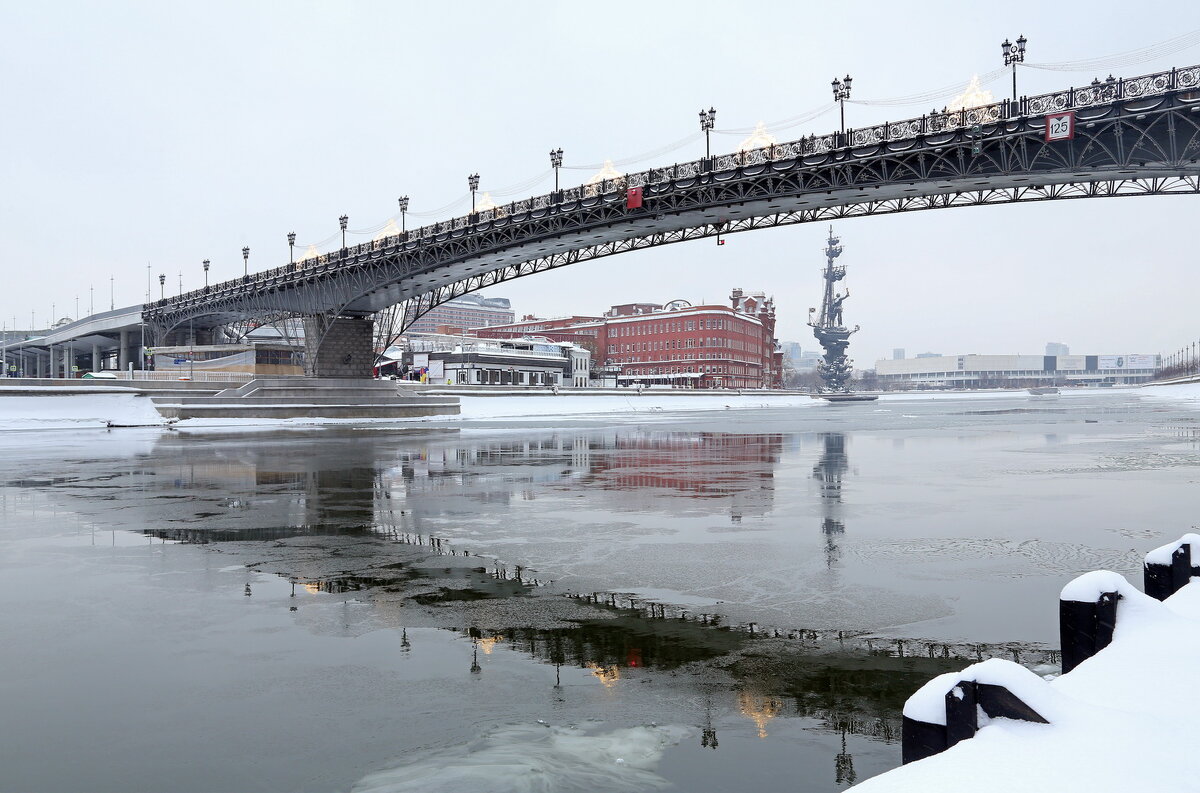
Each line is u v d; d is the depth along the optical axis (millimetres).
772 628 8547
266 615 9305
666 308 199750
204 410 66188
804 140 51219
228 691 6918
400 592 10297
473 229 66000
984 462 28484
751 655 7684
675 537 14055
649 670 7316
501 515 16719
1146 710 3852
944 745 3912
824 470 26172
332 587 10594
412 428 60219
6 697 6824
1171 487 20609
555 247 66375
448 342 175500
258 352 82812
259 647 8125
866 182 48719
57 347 161750
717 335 175125
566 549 13039
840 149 48906
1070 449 34344
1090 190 47719
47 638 8453
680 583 10633
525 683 7031
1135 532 14062
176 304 110812
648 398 120312
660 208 56312
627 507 17812
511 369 133375
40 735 6055
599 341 194750
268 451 36094
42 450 37344
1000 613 8992
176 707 6582
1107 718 3682
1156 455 30828
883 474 24719
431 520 16062
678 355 180750
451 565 11875
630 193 56375
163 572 11570
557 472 25969
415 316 86875
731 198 53719
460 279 77438
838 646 7910
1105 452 32531
